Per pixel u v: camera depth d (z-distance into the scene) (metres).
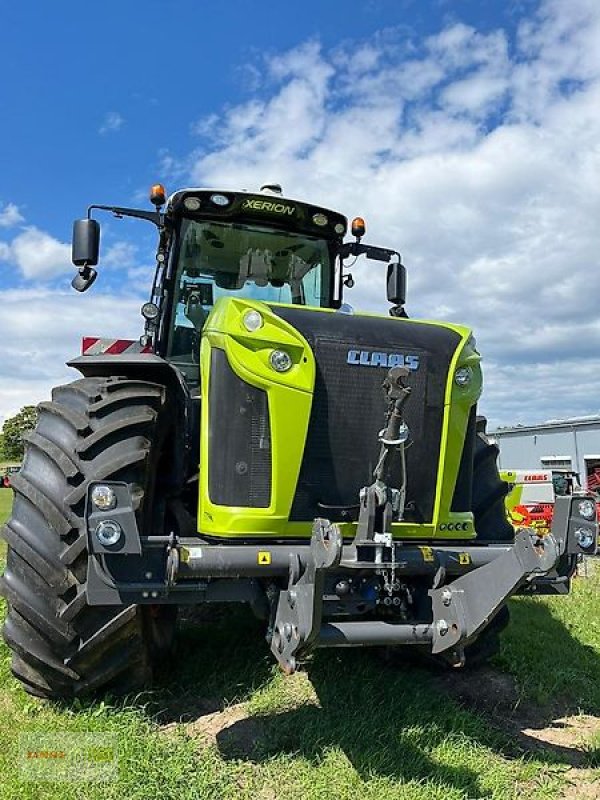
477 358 3.84
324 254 5.01
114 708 3.51
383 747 3.27
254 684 3.98
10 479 3.57
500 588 3.03
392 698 3.79
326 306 5.01
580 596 6.83
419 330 3.76
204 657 4.36
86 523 2.87
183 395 4.04
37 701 3.62
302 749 3.26
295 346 3.44
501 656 4.64
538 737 3.64
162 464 3.98
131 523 2.91
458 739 3.43
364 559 3.09
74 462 3.41
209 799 2.86
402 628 3.21
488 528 4.49
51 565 3.33
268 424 3.41
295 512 3.42
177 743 3.26
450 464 3.67
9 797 2.76
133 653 3.53
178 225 4.67
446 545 3.67
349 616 3.44
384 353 3.59
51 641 3.37
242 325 3.45
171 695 3.88
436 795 2.94
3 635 3.50
